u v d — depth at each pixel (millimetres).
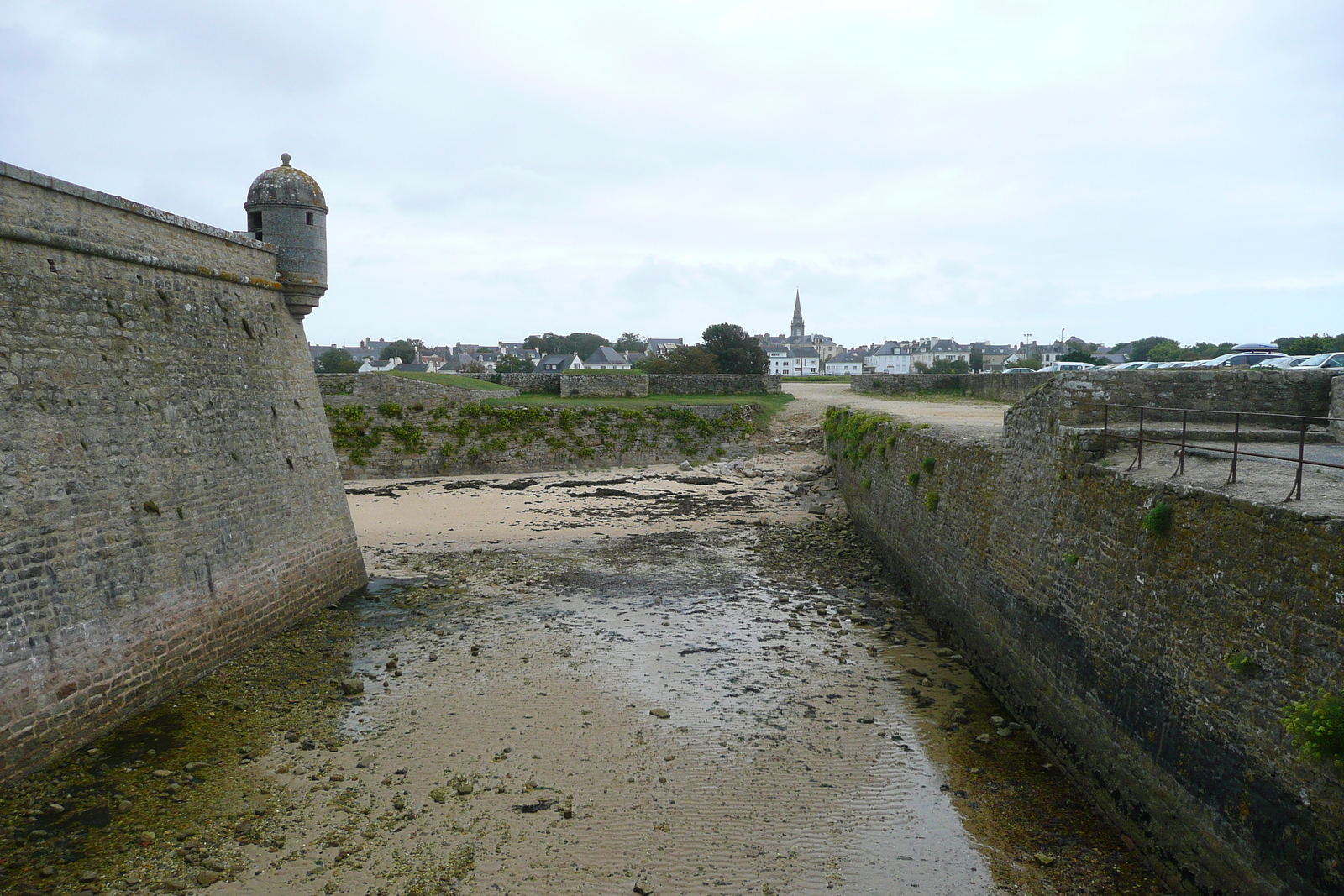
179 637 12367
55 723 10023
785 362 174625
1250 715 7445
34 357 10070
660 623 16094
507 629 15570
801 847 8773
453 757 10469
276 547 15297
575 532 24078
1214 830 7816
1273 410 13023
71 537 10453
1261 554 7516
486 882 8008
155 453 12125
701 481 32219
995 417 25453
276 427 15617
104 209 11297
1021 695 12203
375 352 179625
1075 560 10906
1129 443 11539
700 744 11023
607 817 9195
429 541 22781
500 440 34094
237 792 9492
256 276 15352
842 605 17766
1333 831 6422
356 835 8703
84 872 7953
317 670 13320
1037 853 8820
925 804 9742
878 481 22109
